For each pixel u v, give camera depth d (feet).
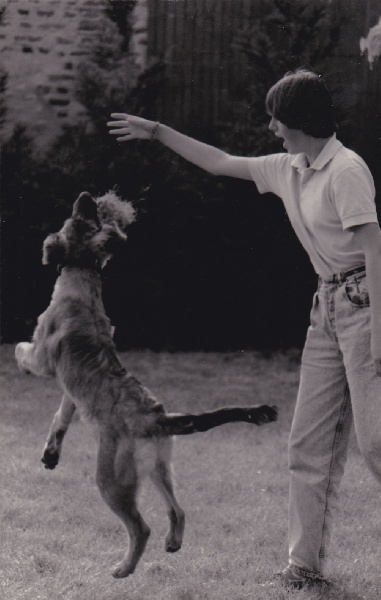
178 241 34.96
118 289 35.24
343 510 18.15
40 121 37.83
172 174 34.40
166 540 14.29
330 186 12.82
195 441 23.85
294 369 33.24
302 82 12.99
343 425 14.01
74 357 14.25
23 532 16.43
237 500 18.85
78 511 17.67
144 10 37.88
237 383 30.76
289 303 35.83
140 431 13.44
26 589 13.73
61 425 14.79
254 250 35.27
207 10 37.91
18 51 37.63
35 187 34.14
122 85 35.83
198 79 37.99
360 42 36.55
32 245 34.35
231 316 36.14
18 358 15.64
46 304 34.99
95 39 37.68
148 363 33.58
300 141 13.19
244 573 14.62
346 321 13.21
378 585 14.28
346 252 13.07
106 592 13.70
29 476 19.90
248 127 34.91
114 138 34.37
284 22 34.91
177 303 35.73
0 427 24.43
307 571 14.07
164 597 13.67
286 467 21.50
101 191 34.14
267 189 14.51
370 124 35.50
